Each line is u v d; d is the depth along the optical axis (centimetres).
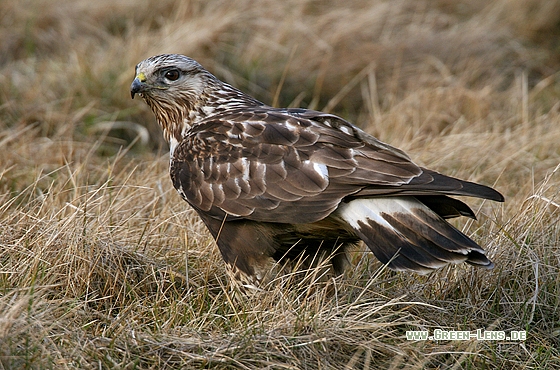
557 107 1670
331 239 992
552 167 1383
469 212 936
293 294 969
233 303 975
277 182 940
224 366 841
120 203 1134
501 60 2008
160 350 854
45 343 823
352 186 907
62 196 1216
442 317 975
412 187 879
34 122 1588
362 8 2053
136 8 1992
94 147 1454
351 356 880
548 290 1012
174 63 1105
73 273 986
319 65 1878
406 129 1584
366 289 976
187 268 1023
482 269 1026
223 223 978
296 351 870
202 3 1998
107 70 1702
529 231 1065
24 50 1877
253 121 987
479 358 901
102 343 855
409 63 1914
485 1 2250
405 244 881
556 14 2183
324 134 945
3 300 866
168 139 1155
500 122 1617
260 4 1978
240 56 1856
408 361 880
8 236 1026
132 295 989
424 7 2162
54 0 1973
